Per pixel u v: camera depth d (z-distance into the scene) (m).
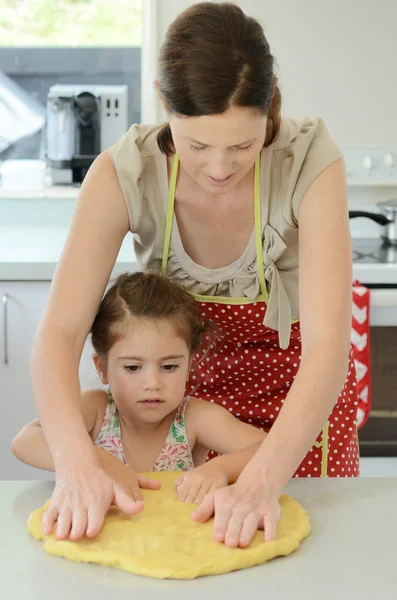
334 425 1.54
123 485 1.10
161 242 1.38
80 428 1.09
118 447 1.40
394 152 2.71
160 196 1.34
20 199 2.79
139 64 2.85
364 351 2.21
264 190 1.30
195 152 1.11
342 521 1.00
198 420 1.40
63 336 1.19
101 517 0.97
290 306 1.43
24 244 2.44
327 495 1.08
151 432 1.41
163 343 1.34
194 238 1.38
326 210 1.23
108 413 1.42
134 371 1.36
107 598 0.83
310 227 1.24
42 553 0.92
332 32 2.64
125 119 2.77
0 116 2.85
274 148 1.30
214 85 1.03
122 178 1.28
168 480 1.16
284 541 0.93
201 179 1.15
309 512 1.03
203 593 0.84
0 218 2.80
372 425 2.38
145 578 0.87
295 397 1.10
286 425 1.07
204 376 1.55
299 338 1.50
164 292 1.36
